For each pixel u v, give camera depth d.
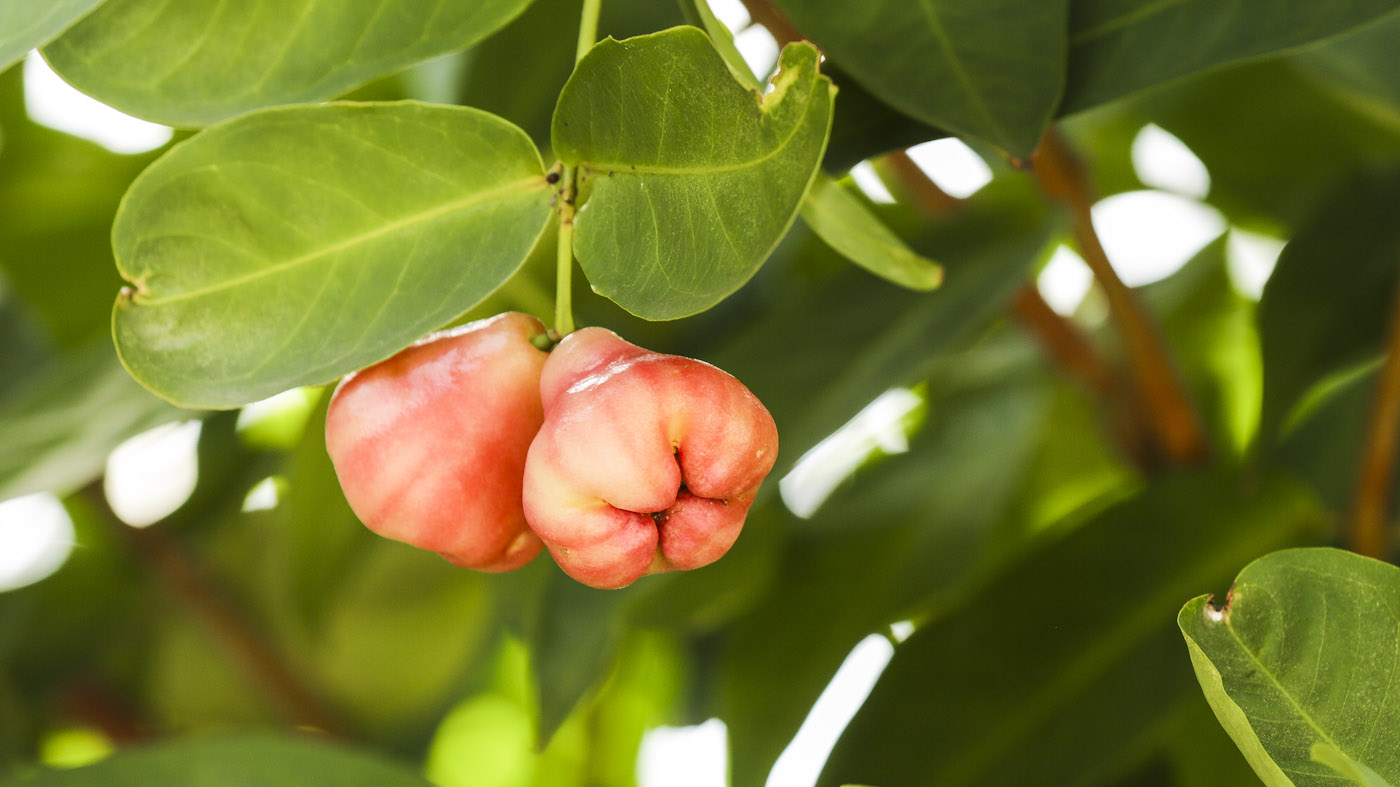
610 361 0.61
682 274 0.59
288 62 0.64
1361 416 0.83
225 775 0.74
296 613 0.87
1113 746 0.70
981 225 0.77
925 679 0.72
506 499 0.62
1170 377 0.77
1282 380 0.77
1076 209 0.74
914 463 0.89
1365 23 0.63
